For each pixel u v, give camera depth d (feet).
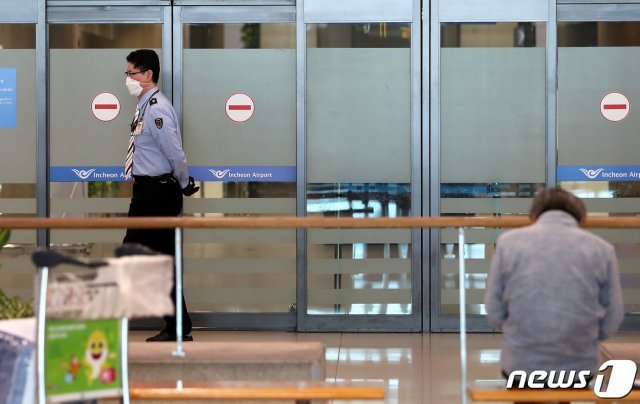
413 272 54.24
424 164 54.39
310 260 54.70
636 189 54.24
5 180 55.42
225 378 33.99
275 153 54.95
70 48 55.42
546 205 30.40
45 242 55.31
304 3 54.49
